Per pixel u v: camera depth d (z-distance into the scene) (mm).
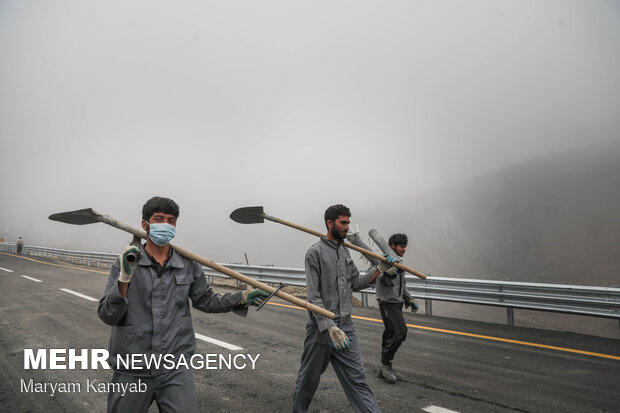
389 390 3807
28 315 7230
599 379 4133
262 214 2906
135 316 1769
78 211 1829
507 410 3354
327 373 4340
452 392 3764
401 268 2891
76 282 12273
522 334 6195
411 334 6191
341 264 2740
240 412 3285
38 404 3459
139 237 1870
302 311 8023
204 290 2029
